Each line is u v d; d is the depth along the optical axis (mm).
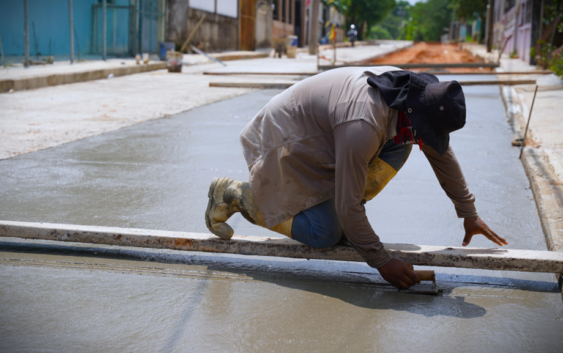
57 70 12695
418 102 2195
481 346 2031
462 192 2672
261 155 2570
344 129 2248
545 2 16734
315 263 2824
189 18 22438
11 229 2846
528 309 2334
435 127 2193
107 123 7051
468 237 2760
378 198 3938
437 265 2564
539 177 4160
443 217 3521
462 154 5348
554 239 2885
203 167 4809
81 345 1999
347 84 2342
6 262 2732
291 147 2457
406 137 2344
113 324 2156
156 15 20469
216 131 6605
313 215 2533
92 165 4816
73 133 6285
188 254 2910
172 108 8562
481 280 2625
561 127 6258
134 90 11102
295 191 2525
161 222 3371
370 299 2422
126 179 4375
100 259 2812
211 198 2721
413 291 2480
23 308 2262
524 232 3248
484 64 14719
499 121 7340
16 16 14422
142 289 2480
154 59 18656
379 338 2086
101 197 3875
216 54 24016
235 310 2301
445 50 36875
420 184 4312
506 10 26875
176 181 4340
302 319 2230
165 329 2129
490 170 4727
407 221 3445
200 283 2562
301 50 34344
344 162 2246
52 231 2818
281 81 13234
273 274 2682
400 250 2602
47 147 5488
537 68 15781
